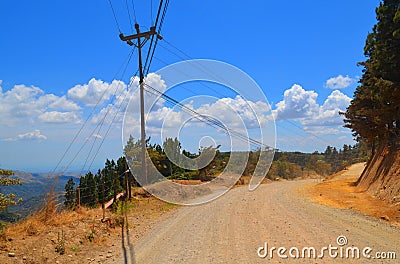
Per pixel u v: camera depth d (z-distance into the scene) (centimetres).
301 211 1273
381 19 1519
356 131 2528
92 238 786
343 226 937
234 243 747
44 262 604
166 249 711
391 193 1494
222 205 1480
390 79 1571
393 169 1683
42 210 869
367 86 2134
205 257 641
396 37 1384
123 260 644
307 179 4531
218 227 942
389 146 2048
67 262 626
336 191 2225
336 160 6650
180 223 1031
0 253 598
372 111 2084
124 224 995
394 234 826
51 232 764
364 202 1517
